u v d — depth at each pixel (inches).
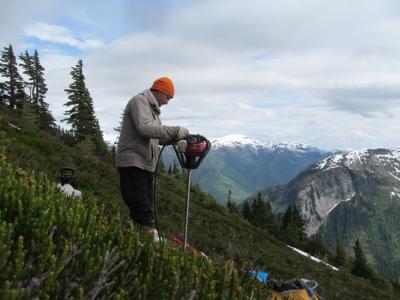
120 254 98.2
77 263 84.0
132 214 196.2
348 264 2380.7
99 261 86.4
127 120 198.7
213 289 90.6
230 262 125.9
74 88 2123.5
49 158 550.3
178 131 188.4
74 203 129.8
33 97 2669.8
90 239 95.5
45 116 2586.1
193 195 1568.7
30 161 383.2
